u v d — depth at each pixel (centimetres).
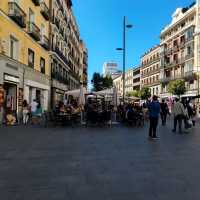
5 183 636
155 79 8862
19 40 2552
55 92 4144
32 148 1097
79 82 8100
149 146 1183
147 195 560
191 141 1351
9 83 2386
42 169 766
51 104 3859
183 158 931
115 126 2167
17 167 787
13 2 2309
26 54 2753
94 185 625
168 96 7456
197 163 857
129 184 634
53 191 581
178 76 7000
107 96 3409
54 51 3819
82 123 2286
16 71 2495
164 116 2338
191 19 6538
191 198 544
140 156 960
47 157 927
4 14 2211
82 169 770
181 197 550
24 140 1313
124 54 3316
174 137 1505
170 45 7681
